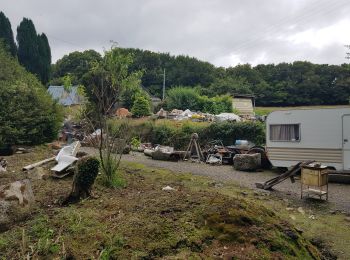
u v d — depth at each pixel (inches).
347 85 1887.3
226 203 191.0
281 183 404.8
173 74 2320.4
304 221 250.8
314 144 447.8
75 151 398.0
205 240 153.7
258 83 2181.3
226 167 541.3
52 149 565.9
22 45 1225.4
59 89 1234.6
